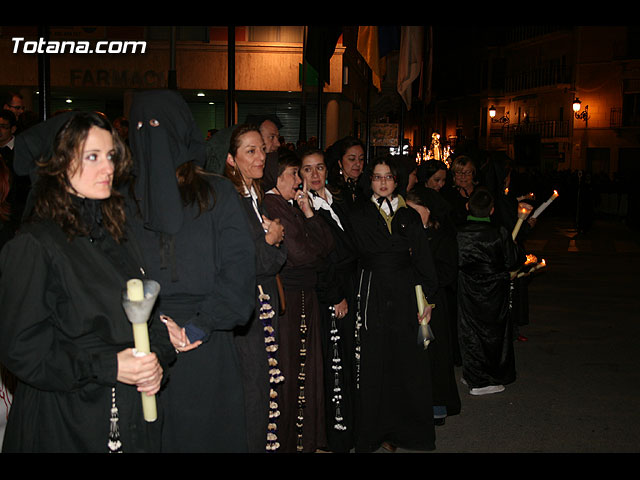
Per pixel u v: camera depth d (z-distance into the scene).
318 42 8.14
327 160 6.20
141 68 19.89
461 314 6.62
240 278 3.19
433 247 5.53
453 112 58.72
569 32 45.81
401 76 12.38
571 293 11.89
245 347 3.96
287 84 20.14
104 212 2.82
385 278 5.12
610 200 30.34
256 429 3.95
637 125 43.34
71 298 2.65
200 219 3.14
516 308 8.47
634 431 5.70
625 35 43.41
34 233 2.61
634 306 10.82
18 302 2.57
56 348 2.65
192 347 3.06
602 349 8.30
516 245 6.68
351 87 23.06
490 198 6.62
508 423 5.86
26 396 2.75
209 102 22.19
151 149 2.97
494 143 52.81
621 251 18.25
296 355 4.69
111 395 2.76
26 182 4.96
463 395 6.65
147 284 2.61
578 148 45.47
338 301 4.95
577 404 6.37
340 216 5.20
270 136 5.68
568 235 22.67
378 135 15.78
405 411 5.19
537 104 48.91
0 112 5.86
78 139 2.63
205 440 3.19
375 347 5.11
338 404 5.07
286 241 4.59
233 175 4.00
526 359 7.87
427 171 6.66
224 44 19.89
